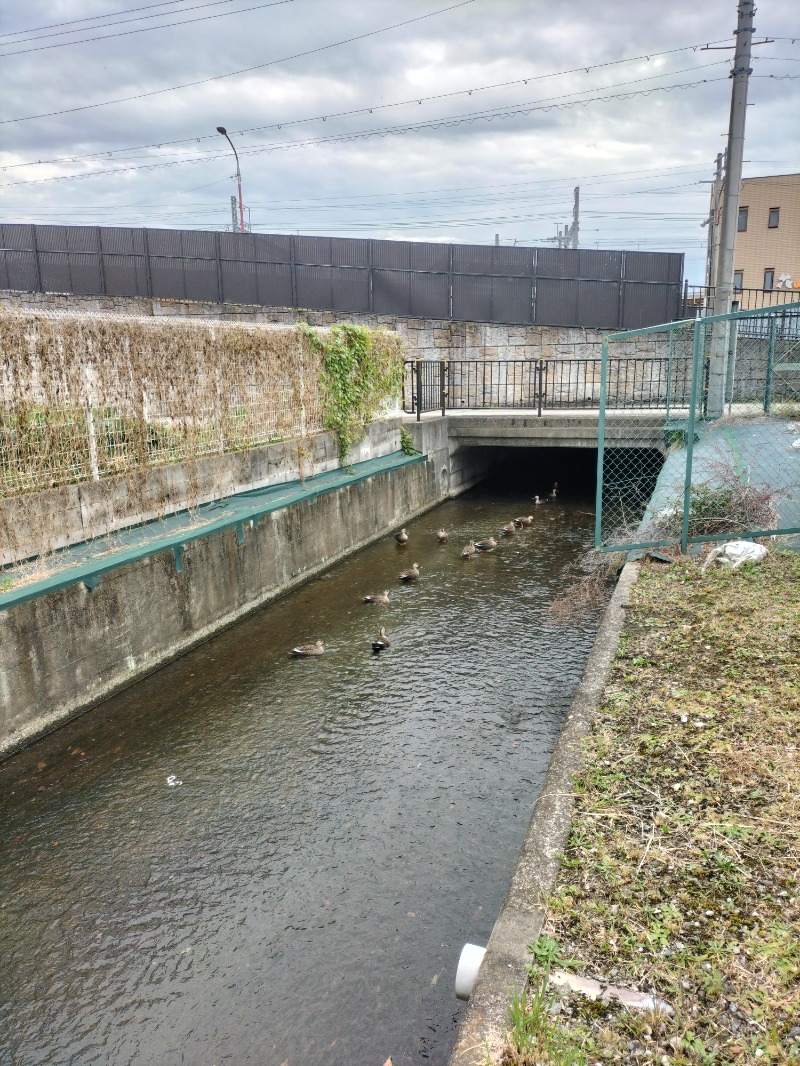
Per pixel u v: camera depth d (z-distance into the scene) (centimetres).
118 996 432
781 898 343
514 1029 276
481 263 2338
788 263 3991
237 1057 390
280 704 786
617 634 695
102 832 584
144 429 970
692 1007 289
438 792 616
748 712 521
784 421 1380
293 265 2481
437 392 2306
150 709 782
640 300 2273
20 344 790
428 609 1061
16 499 783
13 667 692
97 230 2664
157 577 877
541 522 1616
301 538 1192
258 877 526
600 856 381
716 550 884
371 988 427
